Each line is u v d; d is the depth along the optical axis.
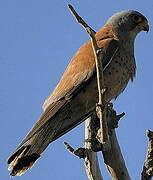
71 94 10.91
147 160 7.74
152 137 7.64
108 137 8.02
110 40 11.70
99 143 8.56
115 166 8.52
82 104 11.00
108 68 11.16
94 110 11.05
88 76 11.09
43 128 10.27
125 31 12.27
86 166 8.75
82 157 8.78
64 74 11.52
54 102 10.94
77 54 11.80
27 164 9.42
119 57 11.44
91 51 11.56
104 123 7.58
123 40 11.99
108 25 12.47
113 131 8.66
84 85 11.05
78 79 11.13
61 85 11.25
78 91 10.98
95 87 11.04
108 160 8.55
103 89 7.44
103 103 7.50
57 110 10.72
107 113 8.77
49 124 10.45
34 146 9.89
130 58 11.78
